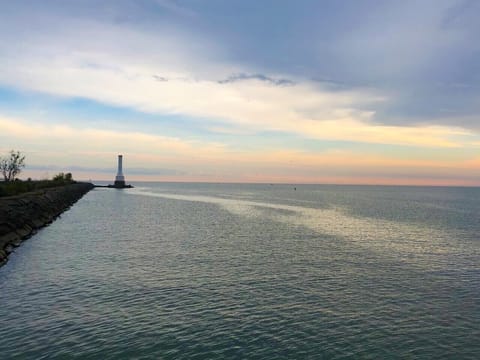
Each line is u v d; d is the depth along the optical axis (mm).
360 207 98875
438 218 70000
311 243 40344
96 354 14680
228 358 14656
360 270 28375
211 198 136750
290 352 15242
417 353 15391
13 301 20391
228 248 36656
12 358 14227
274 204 105938
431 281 25672
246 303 20688
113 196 138000
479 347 16000
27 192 64188
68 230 47500
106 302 20469
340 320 18547
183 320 18188
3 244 32969
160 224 55312
